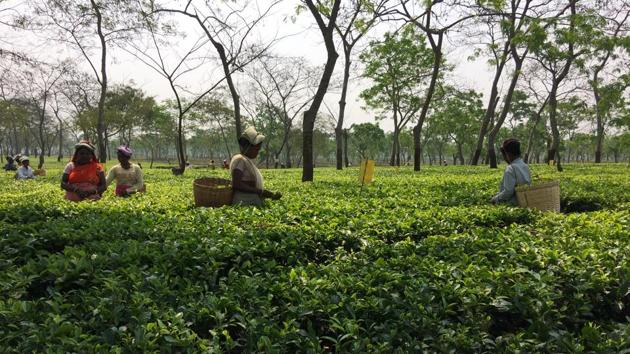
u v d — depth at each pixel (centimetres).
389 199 848
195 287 342
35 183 1537
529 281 351
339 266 398
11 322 284
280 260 462
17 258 433
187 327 289
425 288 331
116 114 4406
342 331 293
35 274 360
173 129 6144
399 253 439
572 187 1091
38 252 446
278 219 602
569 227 564
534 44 1845
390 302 316
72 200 842
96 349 249
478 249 454
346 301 316
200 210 670
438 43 2197
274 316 303
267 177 1844
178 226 538
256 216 611
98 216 604
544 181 846
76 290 351
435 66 2239
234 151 9975
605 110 2297
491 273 363
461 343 278
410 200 836
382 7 1744
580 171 2283
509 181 803
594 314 363
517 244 464
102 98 2695
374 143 7706
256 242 465
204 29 1802
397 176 1747
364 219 608
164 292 325
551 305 321
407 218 611
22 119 4678
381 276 361
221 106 5028
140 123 5638
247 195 764
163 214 665
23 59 1658
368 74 3947
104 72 2691
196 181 797
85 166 845
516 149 815
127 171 938
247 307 313
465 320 309
